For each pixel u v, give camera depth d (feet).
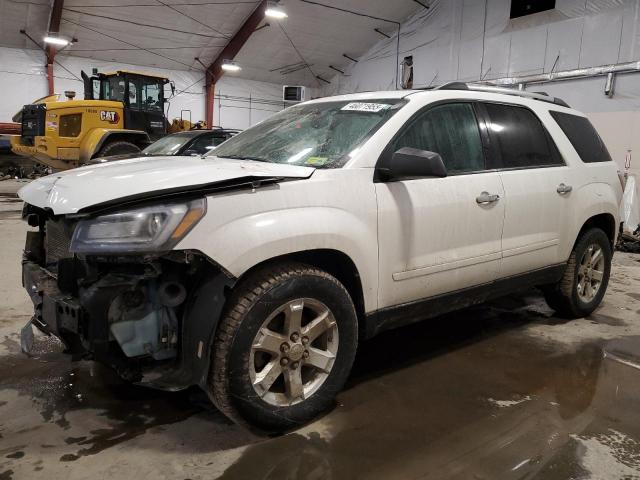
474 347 11.64
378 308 8.87
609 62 38.60
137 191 6.92
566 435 8.01
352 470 7.01
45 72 62.23
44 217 9.20
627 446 7.73
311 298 7.81
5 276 16.28
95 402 8.72
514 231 10.96
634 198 30.66
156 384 7.48
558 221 12.07
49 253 8.71
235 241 6.99
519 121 11.71
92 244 6.72
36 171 60.13
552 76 42.57
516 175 11.03
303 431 7.96
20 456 7.16
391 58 64.03
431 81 57.26
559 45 42.37
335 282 8.06
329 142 9.41
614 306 15.11
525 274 11.57
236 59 69.67
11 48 60.23
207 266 7.31
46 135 38.01
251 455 7.29
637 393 9.52
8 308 13.24
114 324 7.03
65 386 9.28
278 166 8.37
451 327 12.94
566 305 13.29
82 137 39.27
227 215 7.04
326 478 6.82
